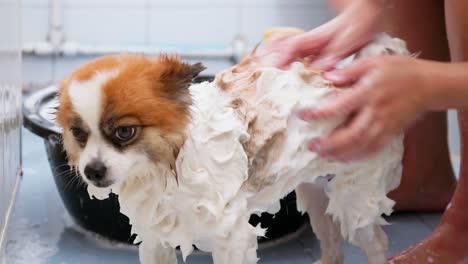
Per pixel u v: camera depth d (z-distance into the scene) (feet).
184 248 2.93
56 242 4.24
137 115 2.64
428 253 3.82
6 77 4.39
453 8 3.55
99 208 4.18
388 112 2.75
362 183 3.22
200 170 2.82
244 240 2.96
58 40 7.52
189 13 7.79
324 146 2.88
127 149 2.69
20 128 5.12
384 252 3.47
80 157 2.76
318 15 7.88
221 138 2.87
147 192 2.87
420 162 4.67
